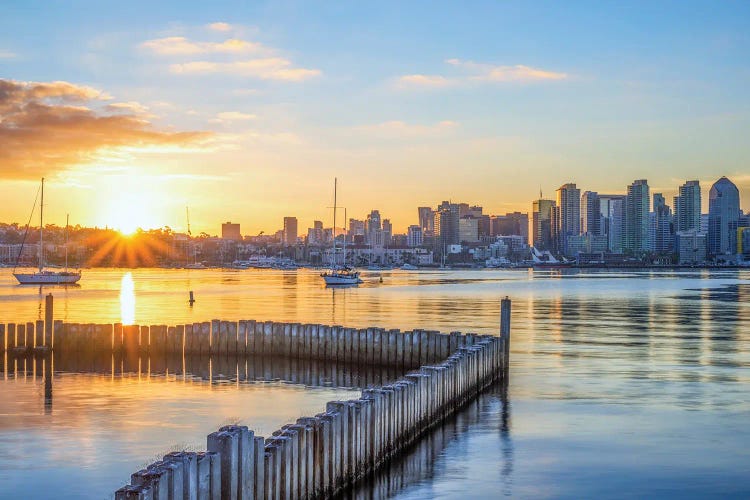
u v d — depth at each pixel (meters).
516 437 25.92
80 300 108.38
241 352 45.72
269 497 16.14
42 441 25.34
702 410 30.34
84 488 20.66
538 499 19.92
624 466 22.78
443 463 22.95
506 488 20.75
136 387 35.75
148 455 23.70
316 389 35.44
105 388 35.41
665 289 143.25
